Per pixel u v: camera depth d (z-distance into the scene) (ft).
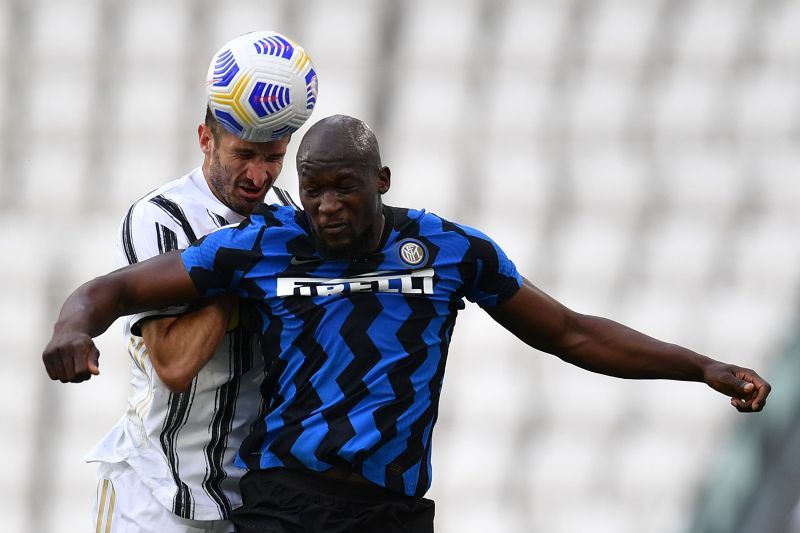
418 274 37.06
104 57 82.79
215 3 83.10
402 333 36.70
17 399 83.51
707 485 88.07
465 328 88.48
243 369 40.60
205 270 36.81
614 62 88.58
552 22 87.66
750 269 90.48
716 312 90.07
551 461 88.84
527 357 88.74
